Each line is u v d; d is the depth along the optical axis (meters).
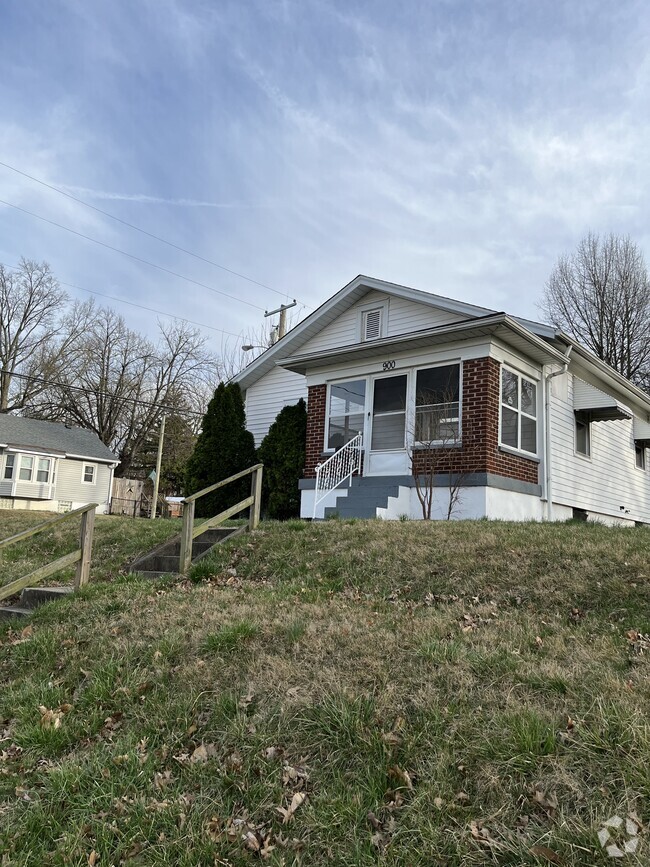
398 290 13.84
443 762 3.08
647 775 2.72
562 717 3.25
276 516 14.68
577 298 34.44
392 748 3.28
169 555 8.29
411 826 2.79
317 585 6.60
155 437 43.78
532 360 12.79
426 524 8.46
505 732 3.17
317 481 12.22
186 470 16.52
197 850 2.88
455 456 11.48
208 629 5.10
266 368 17.19
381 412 12.94
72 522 11.69
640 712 3.16
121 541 9.63
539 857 2.45
